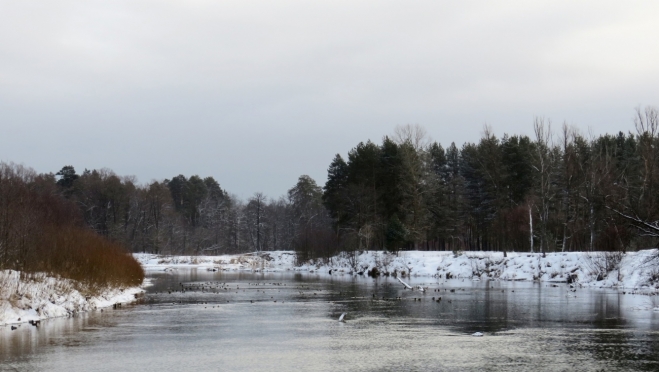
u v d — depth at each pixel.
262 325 32.28
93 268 42.69
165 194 157.62
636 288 54.12
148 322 33.47
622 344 25.53
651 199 62.88
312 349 24.83
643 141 76.25
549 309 38.72
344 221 106.31
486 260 75.94
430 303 43.53
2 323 31.64
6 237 36.34
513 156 98.75
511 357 22.69
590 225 77.50
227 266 117.75
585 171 87.06
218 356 23.33
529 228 85.12
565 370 20.33
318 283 68.06
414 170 96.94
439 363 21.66
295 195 178.75
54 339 27.44
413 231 95.50
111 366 21.41
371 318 35.09
